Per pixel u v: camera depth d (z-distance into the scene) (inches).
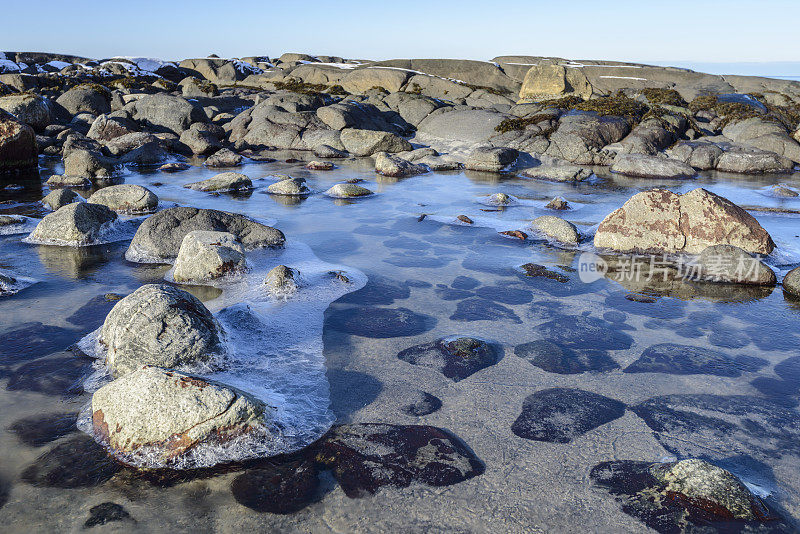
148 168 617.3
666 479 111.7
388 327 193.6
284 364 163.5
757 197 473.7
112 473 114.0
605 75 1145.4
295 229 340.2
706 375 162.6
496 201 433.7
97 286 230.1
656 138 698.2
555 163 685.3
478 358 169.9
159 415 118.5
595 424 135.5
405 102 965.8
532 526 100.9
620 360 171.6
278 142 806.5
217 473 114.3
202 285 232.5
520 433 131.0
